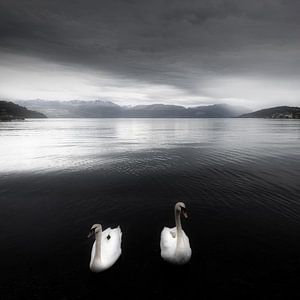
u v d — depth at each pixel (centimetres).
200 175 2677
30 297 938
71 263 1144
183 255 1051
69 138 7500
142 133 10062
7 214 1691
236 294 938
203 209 1741
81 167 3148
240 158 3734
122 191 2166
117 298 927
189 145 5497
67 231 1452
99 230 1037
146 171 2898
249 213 1658
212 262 1130
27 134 9025
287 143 5716
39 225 1525
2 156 4019
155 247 1277
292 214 1633
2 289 980
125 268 1096
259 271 1063
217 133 9688
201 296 930
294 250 1220
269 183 2341
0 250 1251
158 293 948
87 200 1955
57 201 1938
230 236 1362
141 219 1617
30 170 2989
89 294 948
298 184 2302
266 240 1312
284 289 961
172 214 1688
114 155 4119
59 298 932
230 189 2172
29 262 1152
